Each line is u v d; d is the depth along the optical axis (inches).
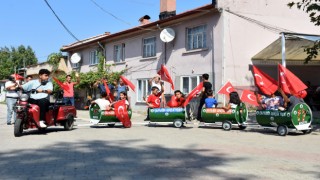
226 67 777.6
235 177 260.4
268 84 527.8
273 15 840.3
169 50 924.6
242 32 800.9
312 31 889.5
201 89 598.5
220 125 568.7
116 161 311.9
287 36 761.6
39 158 323.3
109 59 1176.8
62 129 557.0
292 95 487.2
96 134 494.6
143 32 1013.2
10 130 540.7
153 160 316.8
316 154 350.6
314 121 645.3
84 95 1270.9
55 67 1503.4
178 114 584.1
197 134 496.1
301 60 824.3
